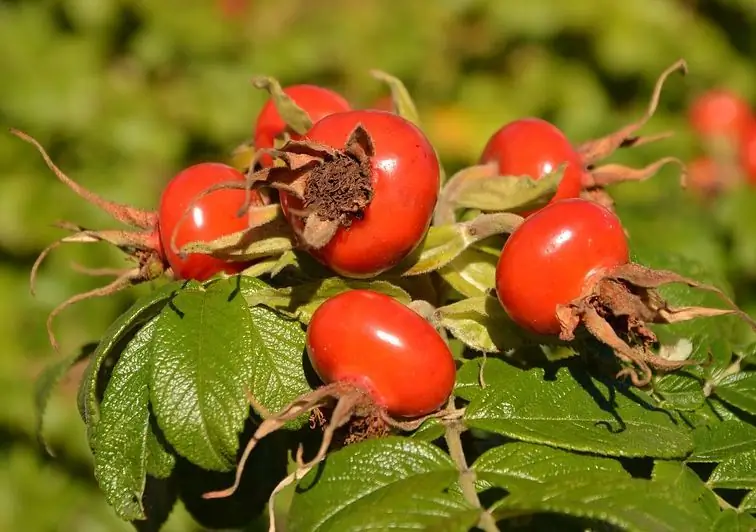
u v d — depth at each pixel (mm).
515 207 294
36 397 335
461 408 281
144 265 303
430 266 286
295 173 275
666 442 271
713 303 336
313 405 272
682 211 626
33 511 617
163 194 294
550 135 309
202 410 272
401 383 271
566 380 280
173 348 275
